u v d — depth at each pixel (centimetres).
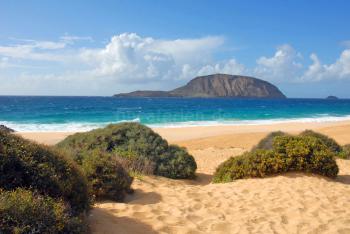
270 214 672
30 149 536
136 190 845
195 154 1823
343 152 1548
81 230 473
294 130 3119
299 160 1002
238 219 635
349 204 762
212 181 1116
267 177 986
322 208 722
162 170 1158
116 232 522
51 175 520
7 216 402
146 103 10938
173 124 3834
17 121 4122
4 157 491
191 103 11438
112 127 1308
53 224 432
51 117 4725
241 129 3228
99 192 736
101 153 816
